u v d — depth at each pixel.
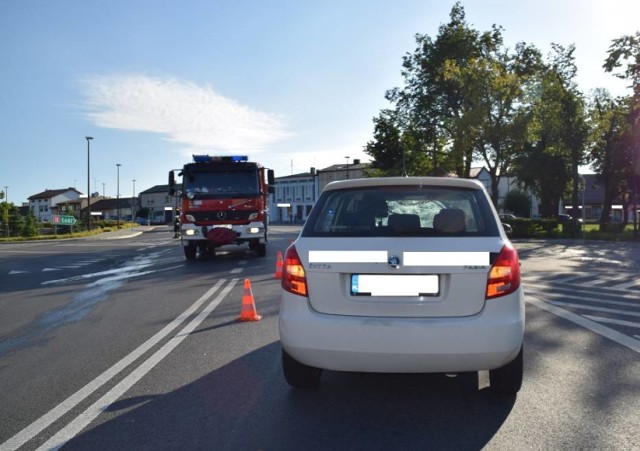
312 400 4.40
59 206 127.25
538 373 4.95
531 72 38.47
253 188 16.42
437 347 3.69
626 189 41.34
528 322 7.18
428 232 3.92
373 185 4.40
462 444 3.52
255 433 3.77
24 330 7.46
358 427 3.84
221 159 16.41
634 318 7.43
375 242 3.89
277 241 28.78
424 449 3.46
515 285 3.84
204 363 5.50
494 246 3.85
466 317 3.76
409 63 45.88
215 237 16.20
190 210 16.33
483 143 30.59
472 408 4.14
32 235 50.19
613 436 3.60
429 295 3.79
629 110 27.33
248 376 5.05
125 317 8.16
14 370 5.46
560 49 33.59
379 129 44.84
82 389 4.79
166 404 4.37
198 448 3.55
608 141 36.69
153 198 128.75
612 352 5.63
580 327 6.85
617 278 12.02
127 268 15.92
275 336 6.58
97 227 66.69
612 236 28.41
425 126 44.41
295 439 3.66
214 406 4.30
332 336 3.81
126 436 3.77
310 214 4.34
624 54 21.61
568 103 29.70
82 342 6.61
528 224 31.25
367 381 4.85
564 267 14.52
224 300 9.37
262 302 9.02
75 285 12.34
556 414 3.99
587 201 85.81
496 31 43.22
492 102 29.50
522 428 3.75
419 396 4.44
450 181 4.35
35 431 3.88
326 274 3.91
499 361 3.75
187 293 10.37
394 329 3.73
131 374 5.19
